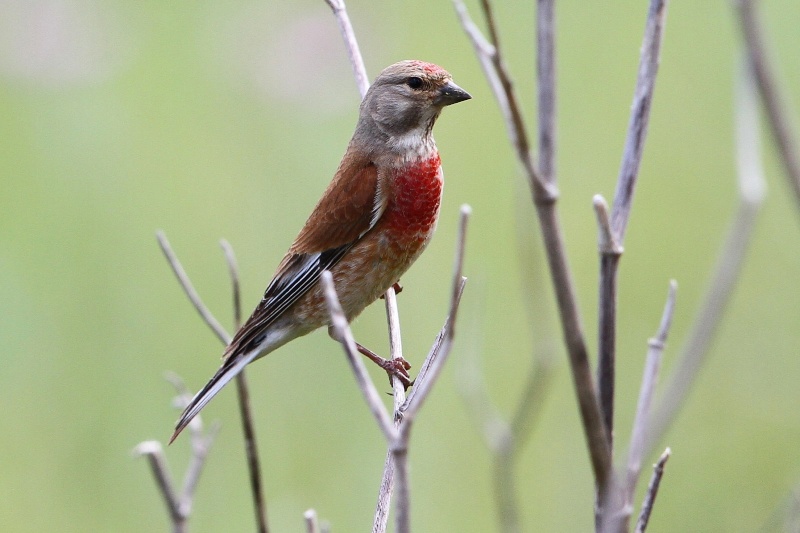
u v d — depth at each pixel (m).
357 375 4.05
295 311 8.62
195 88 12.81
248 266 11.34
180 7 13.35
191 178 11.92
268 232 11.58
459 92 8.29
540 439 9.88
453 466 9.96
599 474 4.11
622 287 11.58
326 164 11.96
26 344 10.83
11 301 10.99
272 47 12.66
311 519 5.07
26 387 10.62
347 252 8.52
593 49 12.91
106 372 10.72
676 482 10.30
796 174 3.62
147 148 12.37
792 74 12.69
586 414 4.05
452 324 4.00
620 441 10.10
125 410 10.52
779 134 3.64
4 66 12.86
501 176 11.85
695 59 12.88
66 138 12.48
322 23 12.64
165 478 4.67
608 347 4.77
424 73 8.30
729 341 11.06
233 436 10.13
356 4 12.67
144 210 11.84
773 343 11.02
